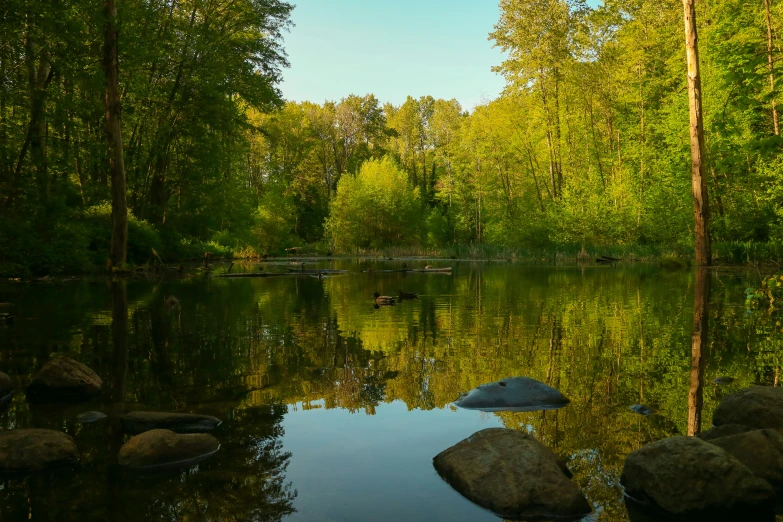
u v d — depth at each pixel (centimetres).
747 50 751
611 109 3197
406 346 551
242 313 818
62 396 384
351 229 4712
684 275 1595
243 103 3275
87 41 1698
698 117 1758
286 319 748
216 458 275
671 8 2838
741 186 2173
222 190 2998
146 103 2370
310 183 6116
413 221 4869
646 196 2727
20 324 705
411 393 385
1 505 224
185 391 392
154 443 275
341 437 302
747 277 1449
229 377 430
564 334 615
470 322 711
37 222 1752
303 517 212
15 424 326
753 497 229
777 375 424
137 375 439
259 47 2752
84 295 1105
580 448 286
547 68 3228
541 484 233
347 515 215
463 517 216
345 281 1531
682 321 704
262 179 5359
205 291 1206
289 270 2069
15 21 1506
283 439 300
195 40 2438
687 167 2370
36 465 262
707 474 234
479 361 481
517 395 367
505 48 3278
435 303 942
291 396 379
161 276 1720
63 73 1675
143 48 1972
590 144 3350
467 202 5022
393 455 278
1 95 1644
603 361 477
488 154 3928
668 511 227
